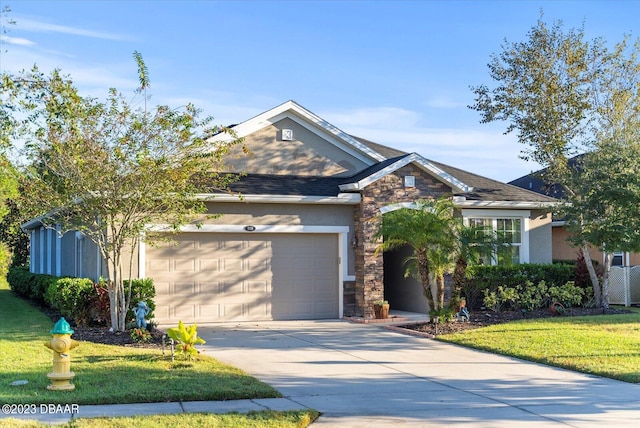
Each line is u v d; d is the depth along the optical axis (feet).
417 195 62.69
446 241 51.98
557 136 68.69
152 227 49.52
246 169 62.44
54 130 42.96
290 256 60.90
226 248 58.65
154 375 33.71
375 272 60.85
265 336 50.34
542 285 65.82
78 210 47.29
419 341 48.62
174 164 46.11
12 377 32.94
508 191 73.56
